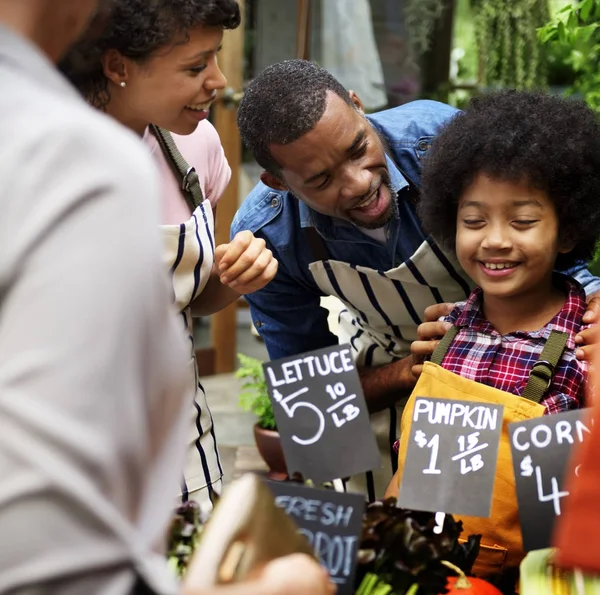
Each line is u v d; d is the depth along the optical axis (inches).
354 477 80.4
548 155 58.7
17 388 24.8
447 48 173.8
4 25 28.5
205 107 62.7
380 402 75.8
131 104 61.1
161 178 68.6
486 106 63.3
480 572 54.4
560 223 61.7
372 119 75.1
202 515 48.8
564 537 32.5
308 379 49.8
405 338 79.7
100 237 25.7
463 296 74.7
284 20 161.9
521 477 46.9
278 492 44.7
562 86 168.9
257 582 32.8
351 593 42.8
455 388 58.2
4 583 24.5
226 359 175.6
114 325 25.6
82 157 26.1
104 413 25.5
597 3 90.9
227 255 64.1
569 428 46.9
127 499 27.2
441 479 48.9
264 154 67.4
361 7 163.9
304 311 83.5
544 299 62.0
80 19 30.9
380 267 75.7
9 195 25.5
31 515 24.5
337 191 66.7
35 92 27.2
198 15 56.8
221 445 137.7
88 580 25.7
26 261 25.4
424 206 66.4
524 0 158.9
